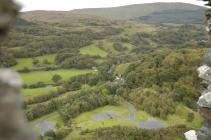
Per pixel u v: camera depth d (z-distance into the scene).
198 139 32.16
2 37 5.91
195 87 132.25
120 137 97.44
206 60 32.22
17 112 5.69
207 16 30.95
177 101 127.06
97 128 106.38
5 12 5.81
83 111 126.38
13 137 5.54
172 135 101.69
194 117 115.75
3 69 5.93
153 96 129.12
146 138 98.12
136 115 121.94
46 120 125.50
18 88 5.84
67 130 107.50
